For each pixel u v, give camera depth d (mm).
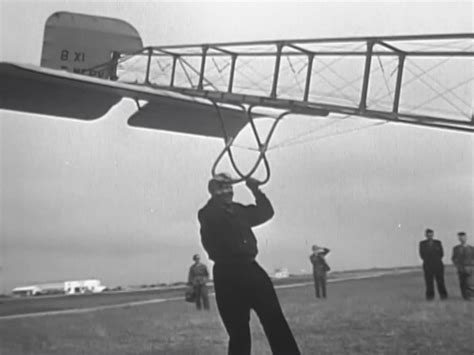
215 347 9852
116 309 15695
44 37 27641
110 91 8703
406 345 9047
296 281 24047
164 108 9117
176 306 16578
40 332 11133
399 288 18672
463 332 9820
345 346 9055
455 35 10297
